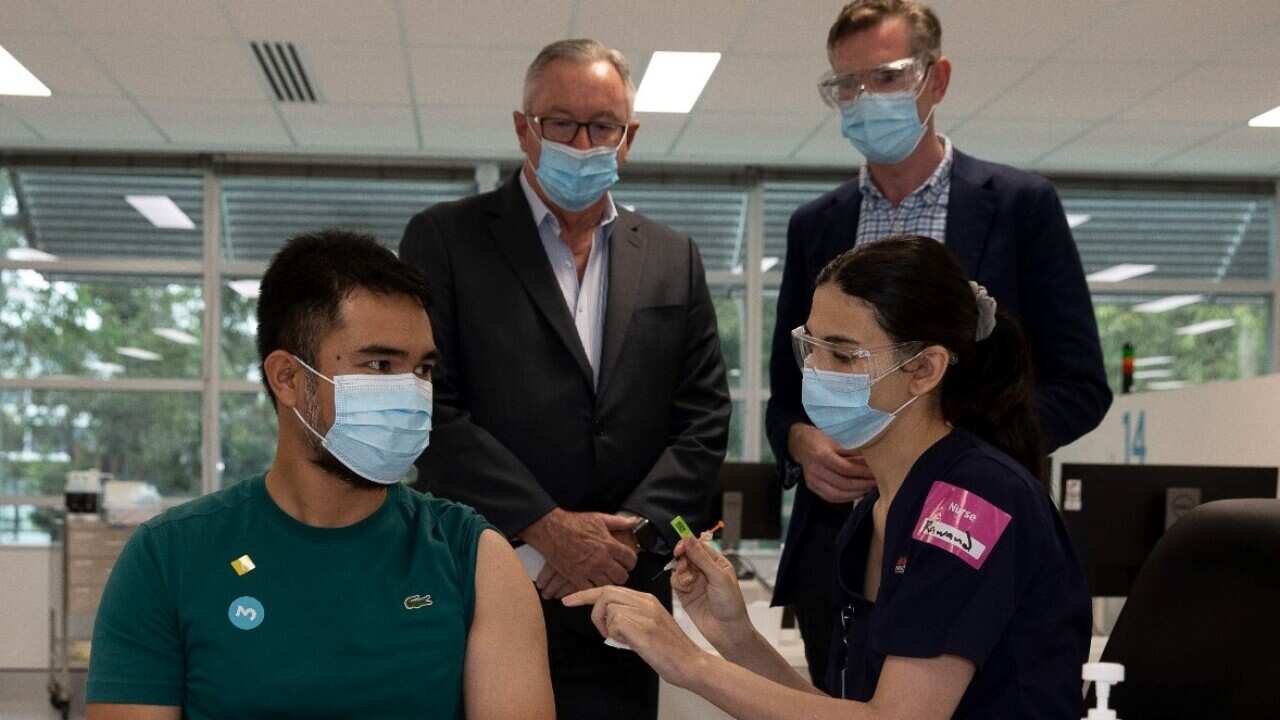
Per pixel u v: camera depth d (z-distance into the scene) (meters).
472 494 1.94
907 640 1.29
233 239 7.03
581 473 2.03
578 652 1.97
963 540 1.30
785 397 2.27
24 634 6.48
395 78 5.41
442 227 2.12
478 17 4.63
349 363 1.23
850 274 1.43
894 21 2.07
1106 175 7.25
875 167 2.19
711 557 1.55
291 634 1.22
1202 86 5.44
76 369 6.85
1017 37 4.80
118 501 5.50
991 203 2.09
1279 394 3.30
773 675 1.57
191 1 4.46
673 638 1.33
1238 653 1.34
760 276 7.23
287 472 1.27
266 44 4.95
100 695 1.20
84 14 4.60
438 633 1.26
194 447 6.90
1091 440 4.41
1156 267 7.45
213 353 6.90
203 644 1.22
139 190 6.92
